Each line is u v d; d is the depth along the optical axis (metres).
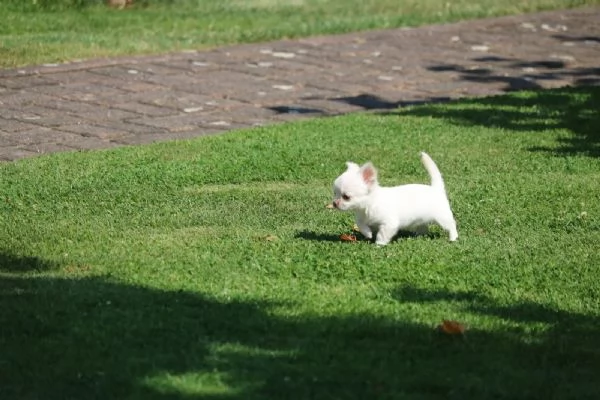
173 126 16.66
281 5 26.94
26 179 13.45
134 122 16.81
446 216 11.35
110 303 9.08
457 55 22.53
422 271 10.21
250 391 7.52
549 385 7.81
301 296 9.40
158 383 7.59
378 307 9.22
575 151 15.61
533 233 11.83
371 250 10.88
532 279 10.16
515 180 14.04
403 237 11.62
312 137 15.97
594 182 13.98
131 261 10.37
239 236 11.41
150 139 15.90
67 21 24.11
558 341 8.64
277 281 9.84
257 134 16.05
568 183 13.90
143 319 8.73
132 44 21.98
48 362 7.91
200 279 9.83
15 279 9.76
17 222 11.77
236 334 8.51
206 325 8.65
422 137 16.17
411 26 25.23
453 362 8.15
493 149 15.64
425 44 23.45
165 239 11.23
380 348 8.35
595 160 15.12
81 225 11.73
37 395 7.37
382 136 16.16
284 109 17.98
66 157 14.59
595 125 17.11
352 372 7.88
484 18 26.38
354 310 9.12
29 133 15.96
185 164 14.37
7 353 8.05
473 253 10.88
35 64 20.14
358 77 20.38
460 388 7.69
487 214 12.49
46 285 9.56
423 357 8.23
